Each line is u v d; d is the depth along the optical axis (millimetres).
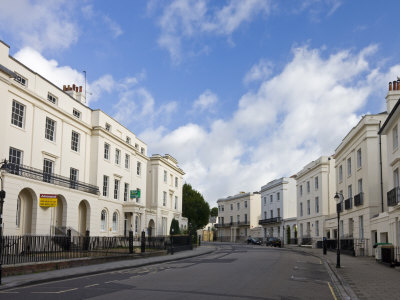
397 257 20703
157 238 31750
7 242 17047
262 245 61844
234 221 89938
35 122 26438
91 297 10172
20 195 24016
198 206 70062
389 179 24828
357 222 31969
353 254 29625
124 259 24078
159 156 48250
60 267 17828
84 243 23625
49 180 27781
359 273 17469
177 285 12547
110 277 15234
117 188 37688
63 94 30172
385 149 29312
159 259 25172
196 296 10352
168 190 51500
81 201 31297
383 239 25609
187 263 22594
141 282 13398
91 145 33844
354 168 33031
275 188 68688
